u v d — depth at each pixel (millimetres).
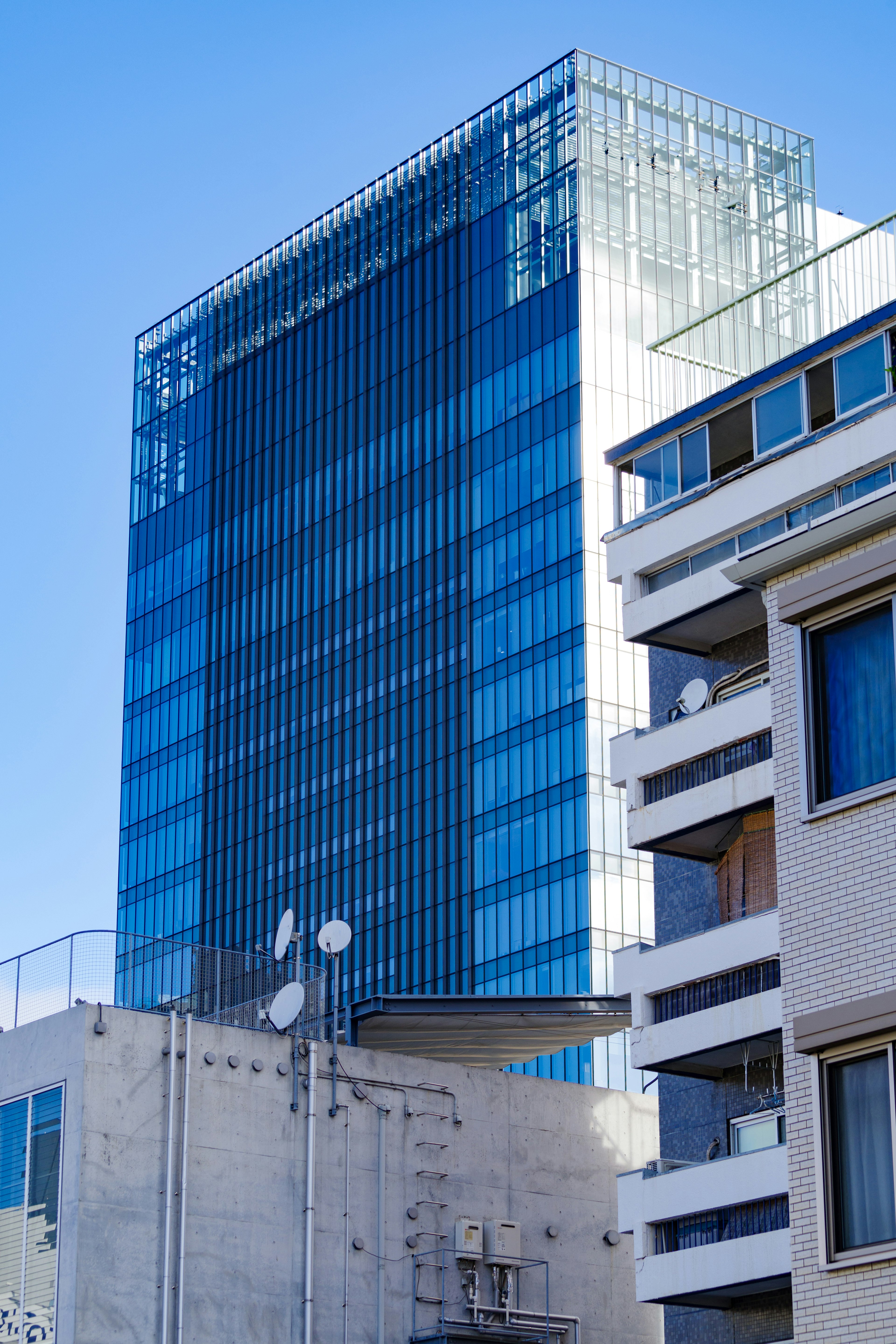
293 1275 41188
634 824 46281
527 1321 44125
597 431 116500
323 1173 42500
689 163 125000
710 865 46875
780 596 26703
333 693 131625
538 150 125125
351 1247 42188
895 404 43219
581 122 122188
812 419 46469
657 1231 42438
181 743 145125
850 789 25578
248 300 151375
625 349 118875
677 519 48375
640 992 44875
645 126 124312
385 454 132375
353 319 139125
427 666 124250
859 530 26359
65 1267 38656
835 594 25859
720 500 47250
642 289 120625
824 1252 23875
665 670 50188
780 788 26594
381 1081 44188
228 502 147500
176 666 148250
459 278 129500
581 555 114125
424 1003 46906
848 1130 24141
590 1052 109812
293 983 43438
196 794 141750
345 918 124812
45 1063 40969
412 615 126438
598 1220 46281
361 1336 41625
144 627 153500
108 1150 39688
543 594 116438
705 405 49156
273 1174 41688
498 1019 47875
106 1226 39125
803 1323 24109
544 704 114562
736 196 125938
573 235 120125
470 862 117125
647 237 121875
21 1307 39312
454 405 127188
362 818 126125
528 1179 45562
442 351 129500
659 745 46531
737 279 124188
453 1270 43531
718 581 46312
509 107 128500
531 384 120875
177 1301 39375
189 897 139000
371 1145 43438
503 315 124562
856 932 25000
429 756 122188
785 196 127688
